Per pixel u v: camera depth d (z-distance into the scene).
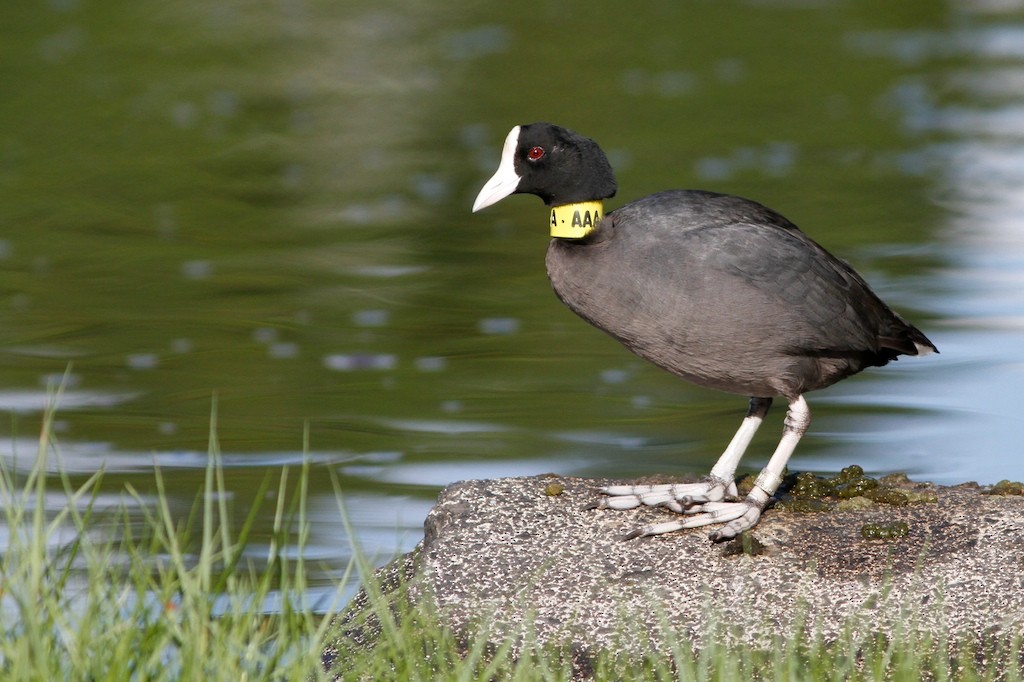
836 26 34.34
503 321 15.01
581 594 7.47
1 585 6.55
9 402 12.18
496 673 6.92
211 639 6.45
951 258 16.94
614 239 8.02
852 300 8.20
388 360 13.65
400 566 8.23
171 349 13.80
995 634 7.12
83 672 6.03
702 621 7.29
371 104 26.45
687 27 34.00
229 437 11.45
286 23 34.00
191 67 29.23
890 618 7.21
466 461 11.09
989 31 33.84
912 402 12.64
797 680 6.67
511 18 34.84
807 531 7.93
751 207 8.30
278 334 14.40
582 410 12.41
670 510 8.31
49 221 18.88
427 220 19.31
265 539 9.45
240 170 21.89
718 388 8.38
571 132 8.12
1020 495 8.52
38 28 32.47
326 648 7.30
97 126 24.45
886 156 22.45
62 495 10.08
